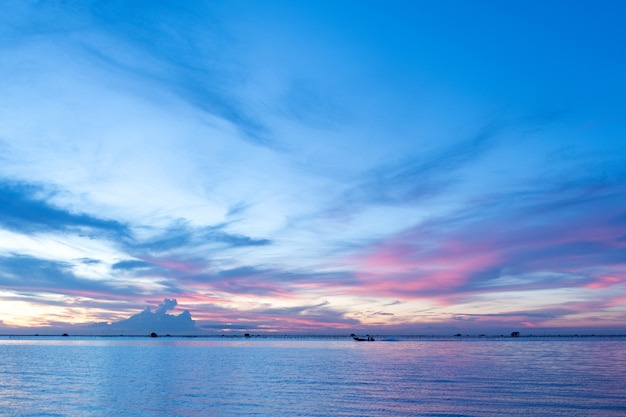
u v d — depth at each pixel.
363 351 180.88
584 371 81.88
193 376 77.62
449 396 51.97
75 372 86.00
